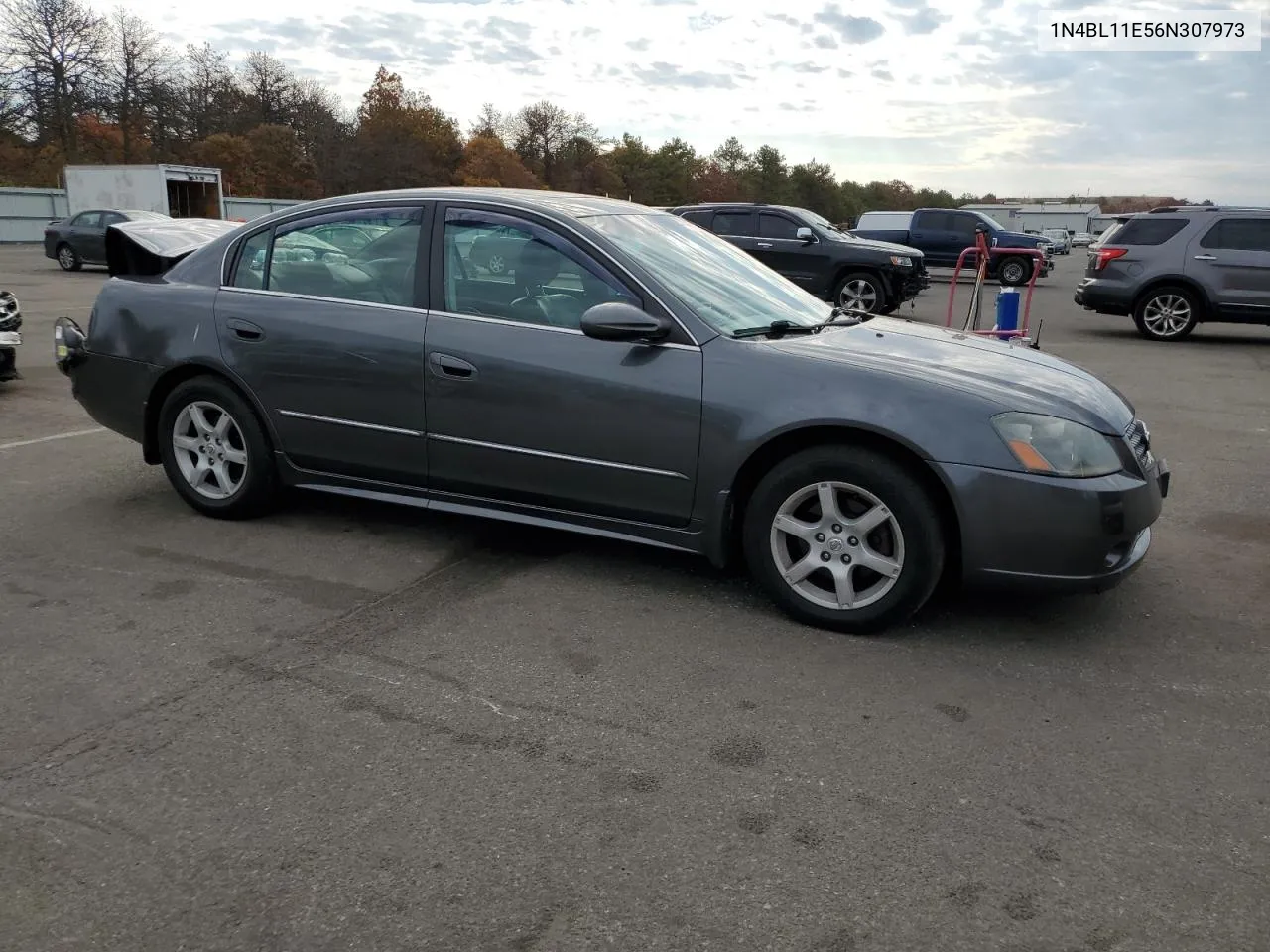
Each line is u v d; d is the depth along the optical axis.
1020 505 3.31
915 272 15.88
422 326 4.12
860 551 3.54
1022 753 2.85
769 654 3.46
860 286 15.23
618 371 3.76
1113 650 3.55
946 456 3.34
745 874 2.31
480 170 76.81
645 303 3.79
